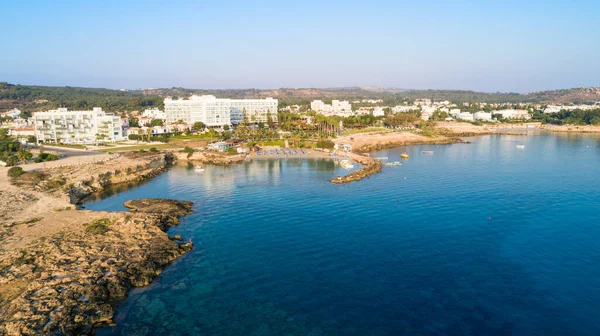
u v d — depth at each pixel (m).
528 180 156.50
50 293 66.38
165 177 178.12
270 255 86.44
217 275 77.56
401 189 144.25
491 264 81.19
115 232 96.00
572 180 155.75
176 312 64.94
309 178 168.25
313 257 85.12
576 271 78.06
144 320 62.72
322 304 67.12
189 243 92.38
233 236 98.19
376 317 63.41
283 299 68.69
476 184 150.25
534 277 75.88
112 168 169.12
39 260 79.38
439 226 103.19
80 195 142.50
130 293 70.81
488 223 105.00
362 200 129.38
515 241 92.81
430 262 82.25
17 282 71.69
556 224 103.75
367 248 89.56
